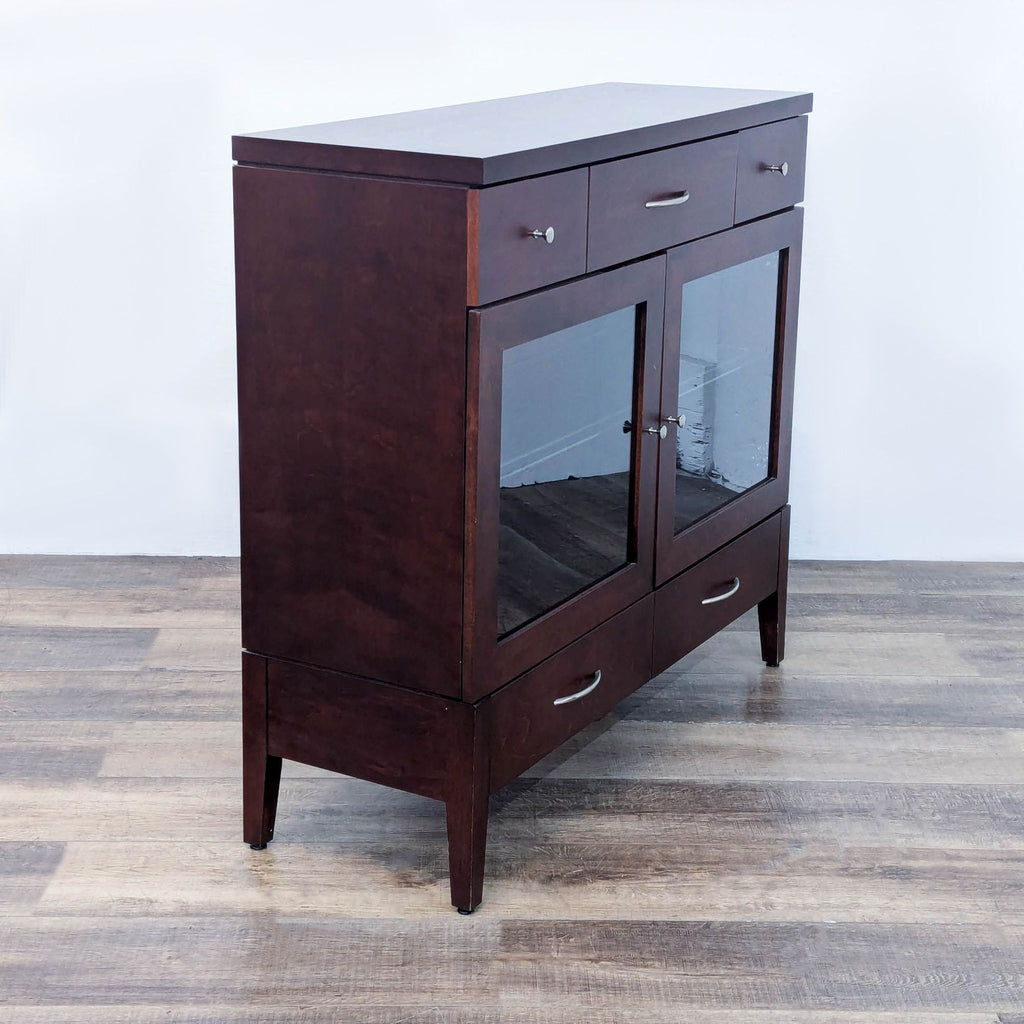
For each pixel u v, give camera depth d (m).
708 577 2.45
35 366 3.21
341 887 2.01
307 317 1.83
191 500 3.31
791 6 3.06
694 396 2.28
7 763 2.34
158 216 3.12
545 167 1.77
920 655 2.81
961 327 3.21
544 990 1.79
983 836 2.16
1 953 1.85
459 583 1.81
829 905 1.98
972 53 3.05
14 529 3.32
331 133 1.88
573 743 2.44
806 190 3.14
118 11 3.01
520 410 1.83
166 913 1.94
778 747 2.43
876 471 3.32
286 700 2.02
